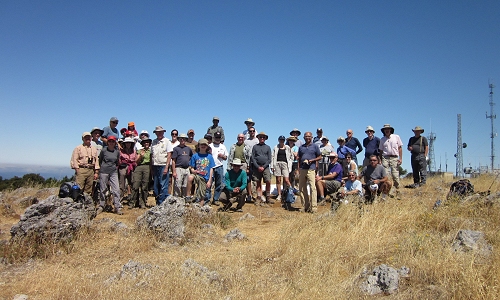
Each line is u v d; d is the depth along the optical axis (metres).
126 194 13.98
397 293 5.35
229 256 7.20
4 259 7.03
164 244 8.16
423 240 6.87
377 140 14.00
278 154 13.39
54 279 6.03
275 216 11.36
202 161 11.84
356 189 11.46
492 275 5.18
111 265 6.89
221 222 9.91
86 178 11.20
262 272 6.24
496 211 8.17
